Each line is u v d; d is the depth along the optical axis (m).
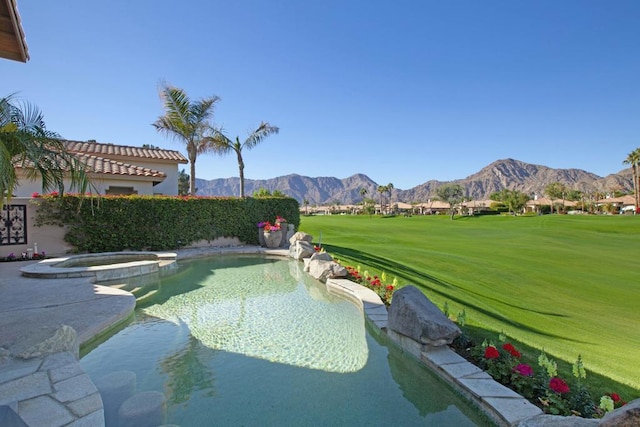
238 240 16.05
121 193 16.20
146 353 4.48
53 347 3.64
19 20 4.45
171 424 2.96
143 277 9.26
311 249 12.61
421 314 4.29
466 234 27.12
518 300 8.04
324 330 5.49
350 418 3.11
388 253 13.93
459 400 3.41
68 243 11.93
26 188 13.61
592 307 7.79
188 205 14.49
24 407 2.69
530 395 3.23
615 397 3.06
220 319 5.98
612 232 31.34
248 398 3.43
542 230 31.91
